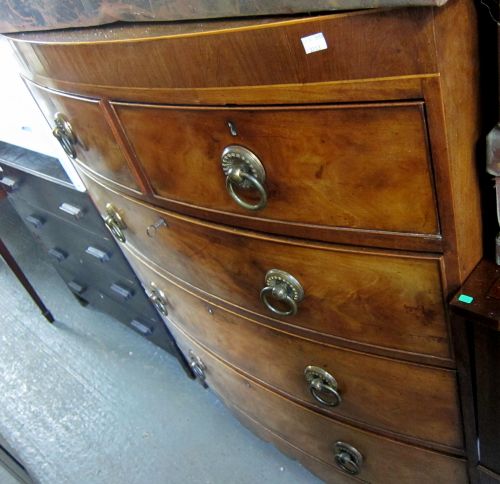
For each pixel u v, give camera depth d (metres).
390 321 0.56
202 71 0.47
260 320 0.72
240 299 0.72
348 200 0.47
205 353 1.00
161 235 0.77
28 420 1.51
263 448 1.24
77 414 1.48
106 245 1.26
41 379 1.63
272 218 0.55
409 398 0.64
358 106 0.40
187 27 0.47
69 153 0.88
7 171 1.39
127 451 1.34
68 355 1.69
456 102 0.39
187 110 0.52
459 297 0.48
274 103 0.44
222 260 0.68
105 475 1.30
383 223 0.47
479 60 0.42
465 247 0.48
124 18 0.52
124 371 1.57
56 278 2.05
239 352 0.86
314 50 0.39
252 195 0.54
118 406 1.46
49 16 0.62
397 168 0.42
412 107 0.38
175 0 0.45
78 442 1.40
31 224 1.56
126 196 0.78
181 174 0.62
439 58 0.35
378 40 0.36
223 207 0.60
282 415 0.92
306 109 0.43
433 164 0.41
